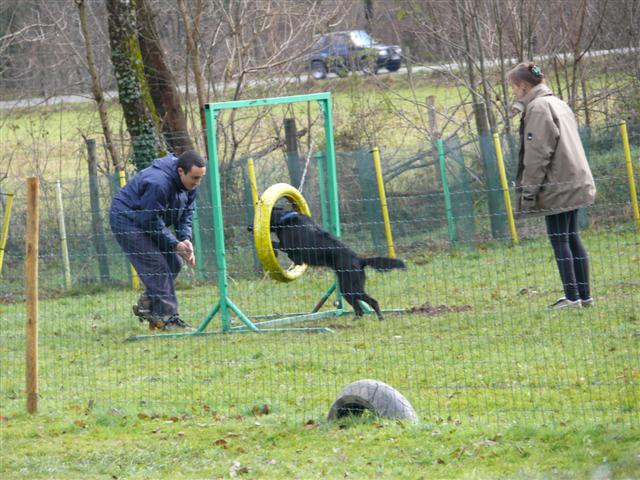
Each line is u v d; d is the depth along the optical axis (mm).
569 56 41969
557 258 22031
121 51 36688
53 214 32812
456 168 34250
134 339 23344
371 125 39406
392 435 14039
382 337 21578
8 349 22875
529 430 13688
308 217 24562
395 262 24047
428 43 44375
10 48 45938
